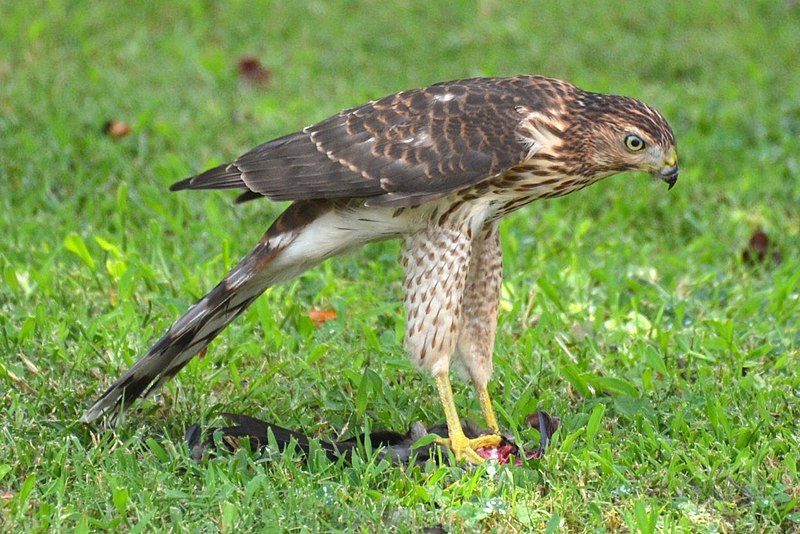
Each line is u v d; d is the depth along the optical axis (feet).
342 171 30.37
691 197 48.78
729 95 57.16
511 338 37.09
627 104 31.07
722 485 29.22
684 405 33.01
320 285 40.45
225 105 53.88
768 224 46.80
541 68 60.29
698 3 66.85
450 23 64.75
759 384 34.19
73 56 57.82
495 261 32.32
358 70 59.47
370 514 27.27
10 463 29.14
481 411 33.24
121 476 28.37
